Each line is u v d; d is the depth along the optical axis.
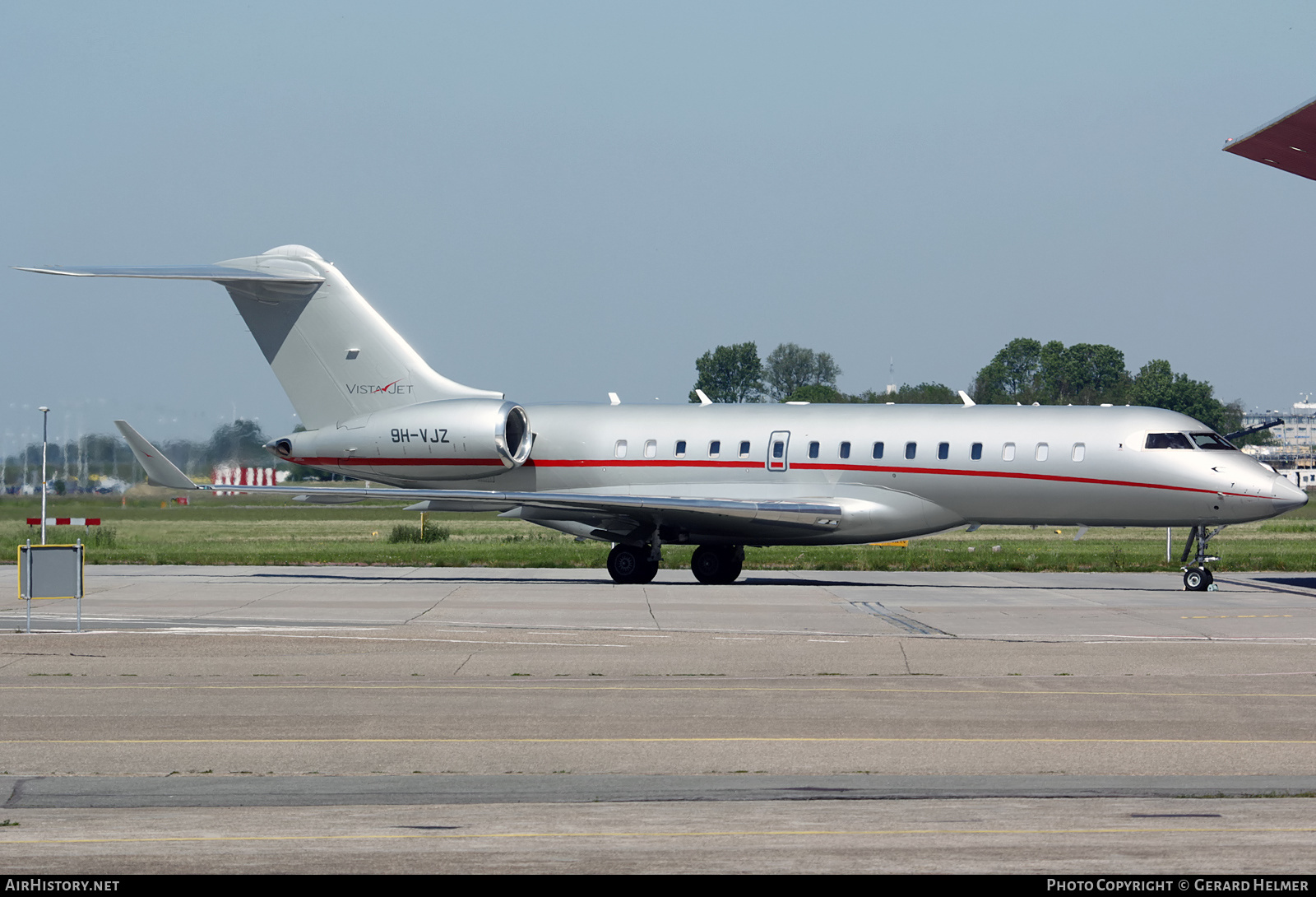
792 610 94.38
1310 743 47.25
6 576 128.38
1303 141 107.50
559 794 39.62
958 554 164.12
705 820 34.88
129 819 35.25
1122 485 115.19
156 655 68.56
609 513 120.81
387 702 55.06
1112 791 39.91
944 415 122.00
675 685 59.56
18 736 48.31
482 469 129.62
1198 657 68.38
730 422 126.69
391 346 133.38
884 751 45.84
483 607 96.62
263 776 42.31
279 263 134.62
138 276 121.88
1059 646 72.19
